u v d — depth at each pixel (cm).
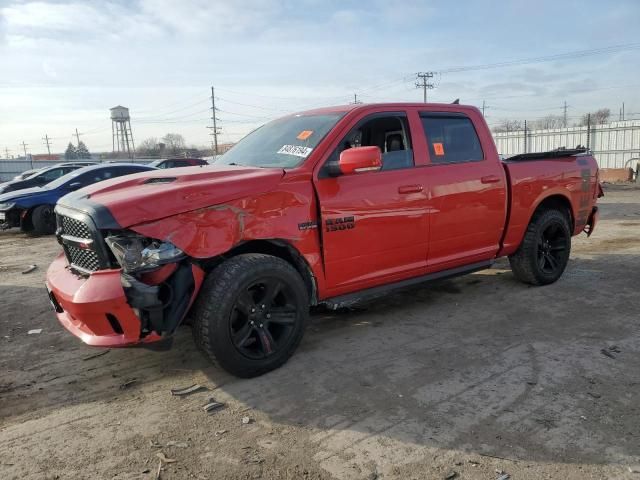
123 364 410
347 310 528
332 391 352
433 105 492
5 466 277
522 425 303
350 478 260
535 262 574
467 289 595
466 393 344
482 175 506
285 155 423
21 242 1101
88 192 373
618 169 2756
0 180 3797
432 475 260
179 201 338
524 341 432
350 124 429
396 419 314
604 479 253
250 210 363
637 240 890
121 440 300
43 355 434
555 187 581
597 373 367
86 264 351
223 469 270
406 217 447
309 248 395
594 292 567
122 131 8250
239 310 362
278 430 306
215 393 354
